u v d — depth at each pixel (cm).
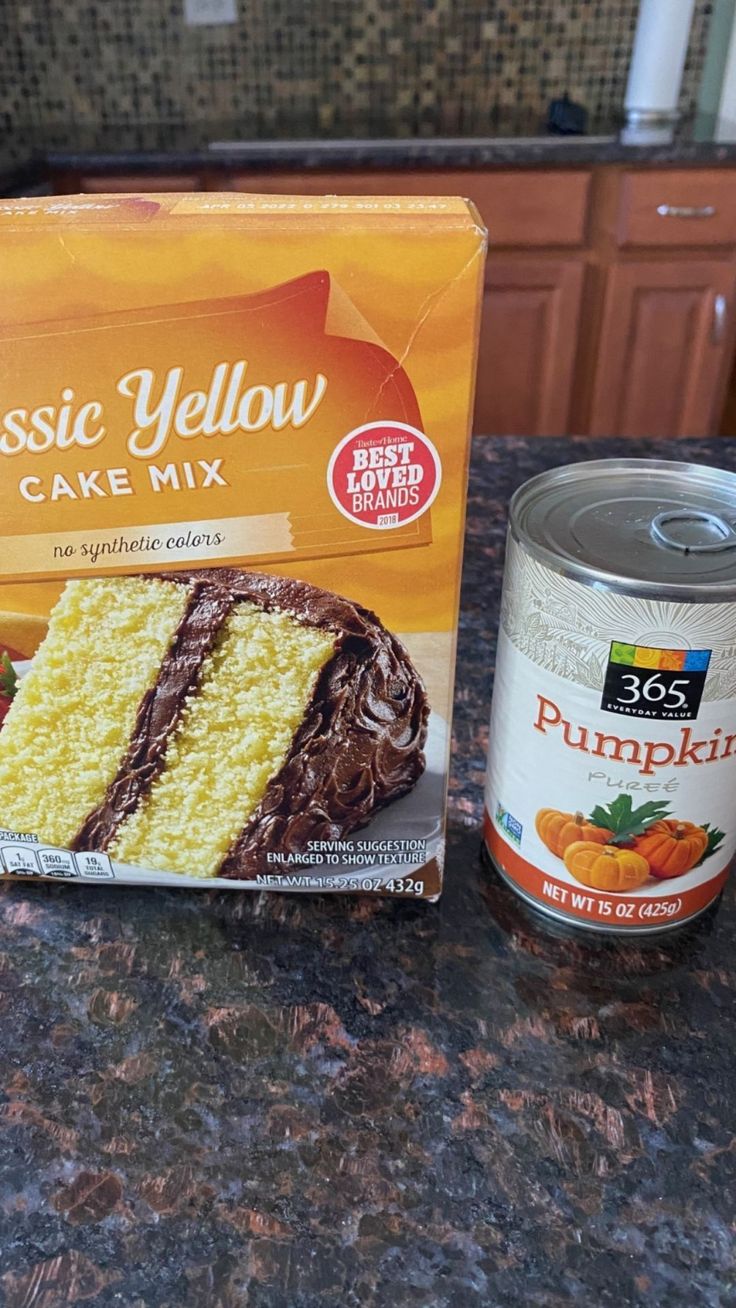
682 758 23
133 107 135
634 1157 20
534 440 51
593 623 22
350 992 24
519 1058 22
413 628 25
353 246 21
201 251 21
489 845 28
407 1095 22
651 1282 18
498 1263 18
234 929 26
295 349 22
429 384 22
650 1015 24
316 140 113
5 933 26
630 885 25
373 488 23
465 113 138
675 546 24
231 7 128
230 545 24
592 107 138
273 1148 20
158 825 27
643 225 110
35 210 22
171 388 22
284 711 26
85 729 26
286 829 27
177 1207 19
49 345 22
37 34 128
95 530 24
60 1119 21
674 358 120
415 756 26
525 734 25
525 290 114
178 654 25
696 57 134
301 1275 18
